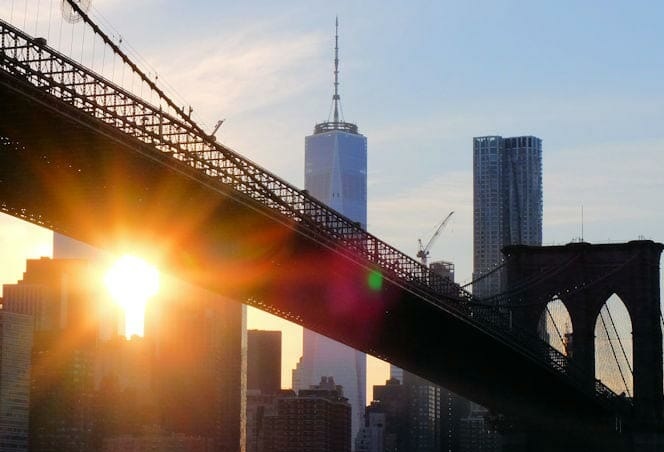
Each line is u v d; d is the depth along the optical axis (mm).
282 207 181625
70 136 147375
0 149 149750
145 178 160500
